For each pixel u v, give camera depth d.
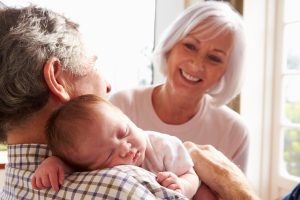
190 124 1.72
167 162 0.95
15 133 0.75
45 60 0.71
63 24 0.78
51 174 0.67
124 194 0.60
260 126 2.78
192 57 1.61
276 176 2.79
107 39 2.64
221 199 1.00
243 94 2.69
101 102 0.79
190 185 0.90
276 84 2.79
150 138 0.97
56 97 0.75
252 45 2.71
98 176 0.64
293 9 2.71
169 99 1.69
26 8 0.77
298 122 2.70
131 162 0.81
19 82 0.68
